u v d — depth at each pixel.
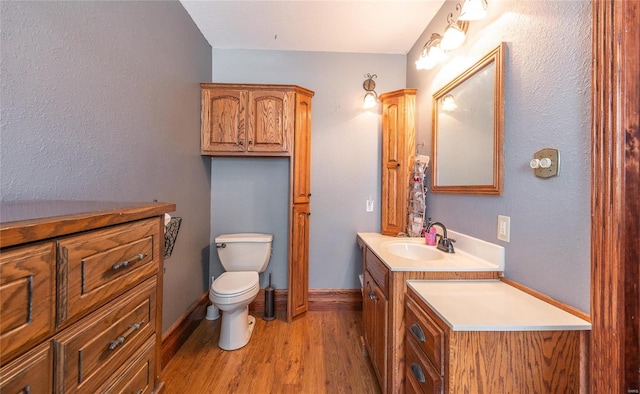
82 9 1.09
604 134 0.79
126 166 1.38
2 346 0.41
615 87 0.77
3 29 0.81
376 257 1.65
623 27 0.76
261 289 2.59
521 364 0.85
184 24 1.98
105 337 0.61
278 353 1.91
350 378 1.67
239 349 1.96
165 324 1.79
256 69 2.54
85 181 1.12
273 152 2.32
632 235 0.76
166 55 1.75
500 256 1.28
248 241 2.34
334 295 2.61
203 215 2.41
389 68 2.59
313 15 2.03
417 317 1.10
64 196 1.02
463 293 1.12
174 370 1.73
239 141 2.31
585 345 0.85
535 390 0.86
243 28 2.21
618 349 0.76
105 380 0.62
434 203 2.03
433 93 1.99
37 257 0.46
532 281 1.10
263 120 2.31
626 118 0.76
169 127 1.80
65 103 1.02
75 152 1.07
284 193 2.60
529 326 0.85
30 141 0.90
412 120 2.28
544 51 1.04
